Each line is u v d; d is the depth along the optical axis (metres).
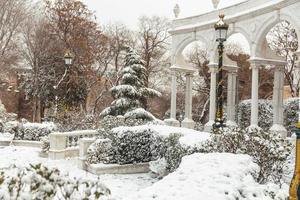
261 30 18.42
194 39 23.55
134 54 27.78
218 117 11.59
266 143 8.28
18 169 3.49
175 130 11.57
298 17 15.76
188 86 25.27
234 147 8.34
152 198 4.70
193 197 4.69
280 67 19.66
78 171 12.12
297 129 4.59
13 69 36.12
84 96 35.44
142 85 27.52
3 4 32.31
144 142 12.32
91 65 37.09
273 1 17.52
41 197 3.29
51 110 33.16
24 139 19.38
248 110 23.92
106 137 12.76
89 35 37.94
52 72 35.53
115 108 26.62
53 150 14.77
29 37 34.16
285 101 22.81
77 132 15.87
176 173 5.93
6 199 3.15
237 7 20.36
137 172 12.23
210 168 6.03
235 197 4.99
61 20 36.16
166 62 45.69
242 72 39.41
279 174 8.33
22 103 41.97
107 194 3.68
